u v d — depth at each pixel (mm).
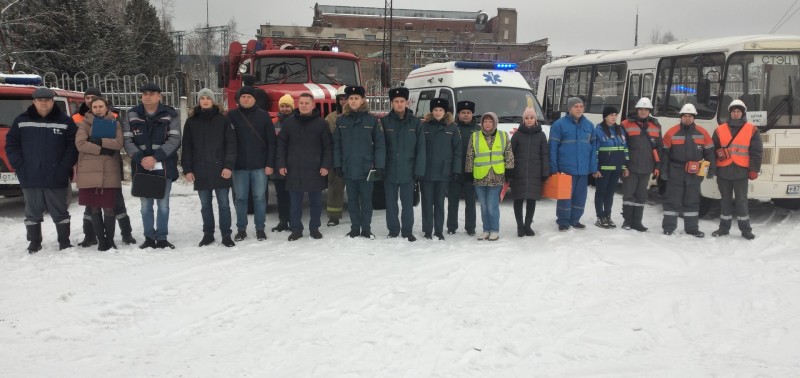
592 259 6949
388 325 4938
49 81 22078
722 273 6594
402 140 7766
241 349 4488
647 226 9242
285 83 10781
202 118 7465
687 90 10844
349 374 4059
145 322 5066
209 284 5992
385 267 6605
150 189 7246
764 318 5258
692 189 8391
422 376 4047
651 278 6379
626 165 8672
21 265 6695
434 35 69250
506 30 73750
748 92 9398
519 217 8273
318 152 7785
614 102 13383
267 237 8180
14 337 4754
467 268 6535
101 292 5785
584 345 4613
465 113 8180
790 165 9219
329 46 11820
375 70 16156
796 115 9297
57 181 7270
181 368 4176
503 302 5582
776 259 7176
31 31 22016
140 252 7277
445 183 7953
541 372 4141
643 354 4477
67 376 4070
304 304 5418
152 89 7195
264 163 7836
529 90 11633
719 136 8312
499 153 7844
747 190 8398
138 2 35344
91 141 7172
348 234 8227
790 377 4074
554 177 8172
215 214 10062
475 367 4199
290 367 4172
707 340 4777
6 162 9812
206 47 44156
